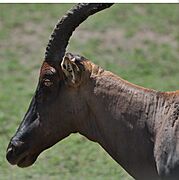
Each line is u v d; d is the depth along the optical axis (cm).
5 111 3781
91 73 2069
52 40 2066
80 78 2045
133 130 2055
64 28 2059
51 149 3322
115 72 4347
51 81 2066
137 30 4959
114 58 4556
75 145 3366
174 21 5081
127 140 2059
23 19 5094
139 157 2053
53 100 2073
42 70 2080
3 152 3247
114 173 3059
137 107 2062
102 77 2070
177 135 1995
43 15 5141
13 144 2112
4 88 4153
